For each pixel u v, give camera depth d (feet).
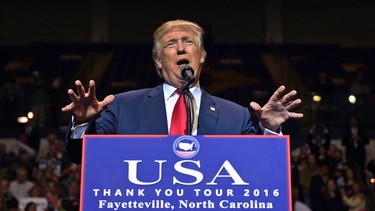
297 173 31.91
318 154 37.83
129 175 6.17
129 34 80.02
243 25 80.43
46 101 48.03
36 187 29.48
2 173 34.19
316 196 30.89
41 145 44.83
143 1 79.30
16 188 31.35
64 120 47.37
